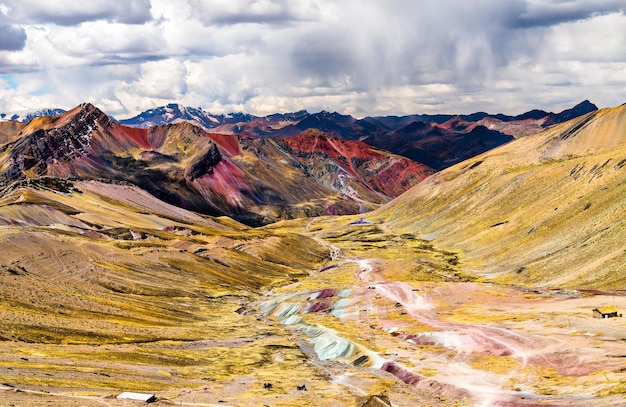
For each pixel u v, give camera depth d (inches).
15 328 4699.8
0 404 2657.5
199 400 3577.8
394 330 6382.9
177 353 5167.3
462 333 5787.4
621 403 3270.2
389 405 2906.0
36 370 3639.3
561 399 3710.6
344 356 5580.7
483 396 4018.2
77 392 3312.0
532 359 4773.6
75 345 4734.3
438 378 4512.8
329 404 3740.2
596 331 5211.6
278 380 4527.6
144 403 3243.1
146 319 6412.4
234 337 6338.6
